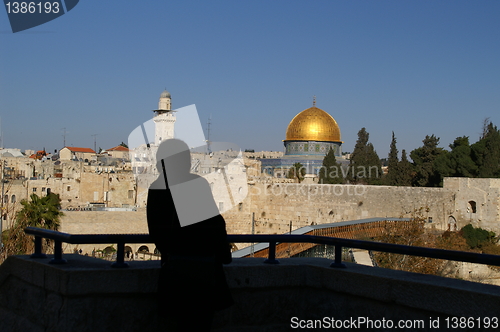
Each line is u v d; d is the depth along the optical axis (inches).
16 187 2384.4
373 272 254.1
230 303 233.0
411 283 235.3
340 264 267.3
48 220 1651.1
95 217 1894.7
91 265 241.0
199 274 218.8
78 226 1829.5
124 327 235.8
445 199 2380.7
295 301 271.3
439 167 2878.9
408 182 3147.1
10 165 3390.7
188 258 222.1
